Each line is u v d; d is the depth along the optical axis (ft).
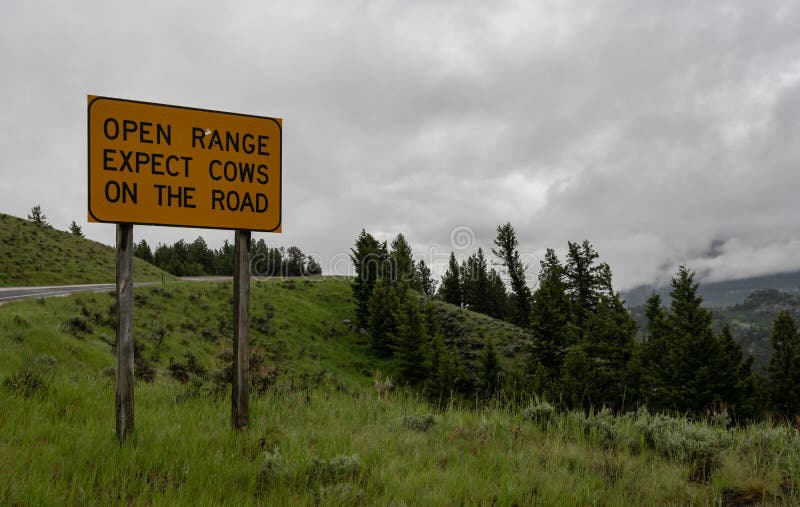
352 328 240.53
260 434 18.37
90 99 18.35
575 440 19.03
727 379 143.95
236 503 12.10
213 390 26.91
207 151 20.21
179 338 116.78
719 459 15.74
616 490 13.35
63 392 23.06
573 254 276.41
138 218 18.67
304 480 13.88
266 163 21.25
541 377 148.25
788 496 13.29
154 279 248.93
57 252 217.97
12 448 14.79
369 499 12.87
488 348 165.99
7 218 238.68
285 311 227.40
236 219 20.49
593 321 191.52
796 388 171.32
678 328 160.97
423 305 263.08
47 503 11.26
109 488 12.71
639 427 19.27
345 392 29.96
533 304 197.88
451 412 24.04
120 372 17.15
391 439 18.72
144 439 16.85
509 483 13.56
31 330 58.23
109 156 18.49
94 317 93.15
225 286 194.80
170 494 12.21
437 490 13.23
